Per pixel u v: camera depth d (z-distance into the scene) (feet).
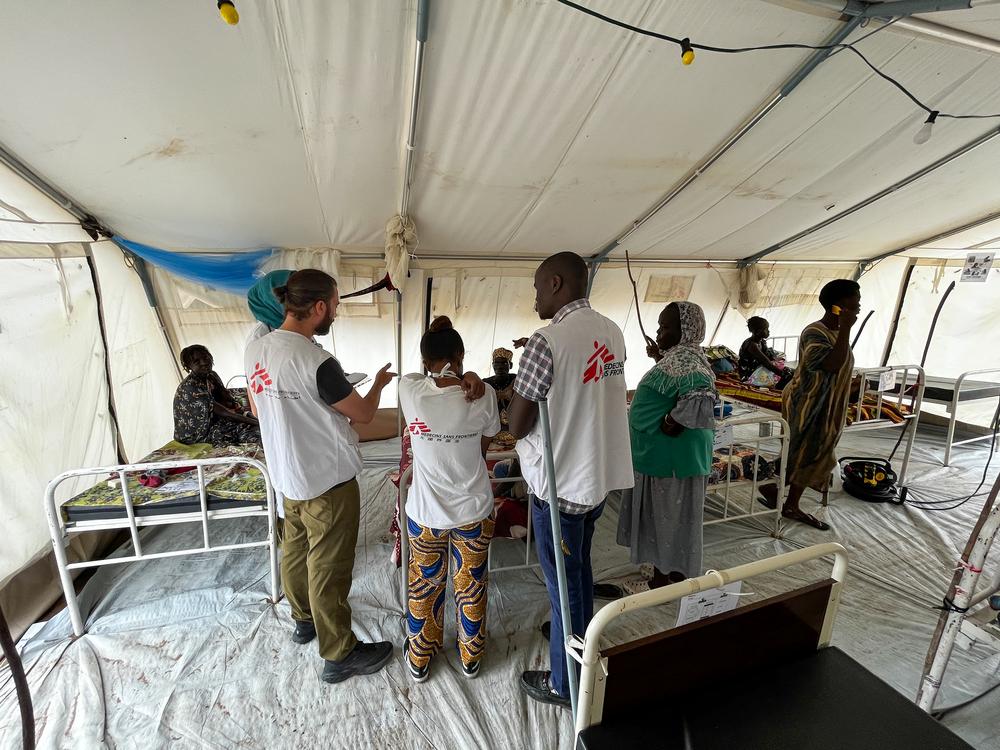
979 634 4.57
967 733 5.14
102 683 5.83
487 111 7.36
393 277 10.84
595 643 2.95
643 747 2.98
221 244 11.27
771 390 12.91
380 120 7.33
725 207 11.85
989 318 16.87
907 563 8.52
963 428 15.89
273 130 7.24
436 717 5.40
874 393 11.80
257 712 5.45
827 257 17.97
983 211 13.37
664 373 6.20
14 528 7.13
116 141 7.04
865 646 6.54
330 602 5.57
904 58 7.06
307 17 5.46
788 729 3.09
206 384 9.50
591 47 6.32
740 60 6.89
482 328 15.66
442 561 5.53
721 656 3.38
